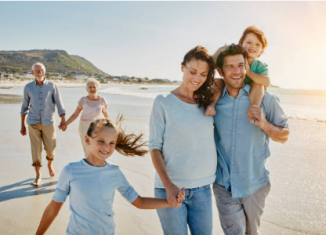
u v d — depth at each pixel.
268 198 4.21
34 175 5.31
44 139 5.17
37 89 5.06
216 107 2.70
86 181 2.21
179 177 2.40
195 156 2.41
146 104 19.09
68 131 9.20
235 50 2.54
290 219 3.59
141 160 6.18
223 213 2.67
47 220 2.28
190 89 2.44
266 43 3.11
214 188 2.74
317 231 3.31
